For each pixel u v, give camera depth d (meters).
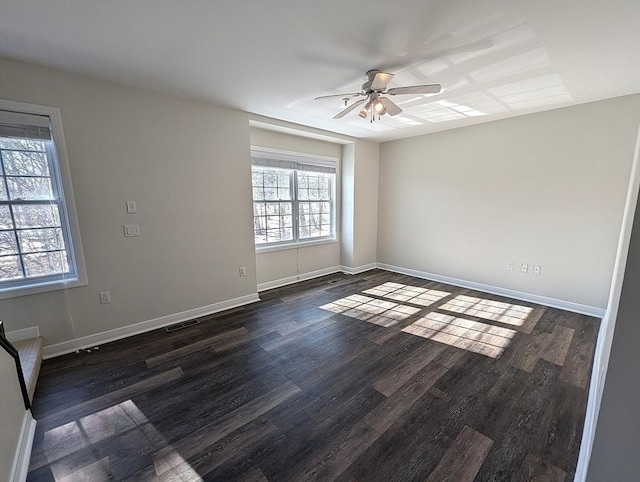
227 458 1.54
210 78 2.53
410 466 1.49
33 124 2.26
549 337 2.85
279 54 2.10
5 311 2.31
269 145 4.17
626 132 2.97
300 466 1.49
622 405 0.81
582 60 2.17
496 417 1.82
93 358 2.50
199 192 3.25
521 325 3.12
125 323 2.88
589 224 3.29
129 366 2.39
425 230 4.88
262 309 3.62
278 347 2.69
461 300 3.89
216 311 3.54
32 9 1.57
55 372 2.30
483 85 2.65
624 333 0.78
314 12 1.62
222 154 3.38
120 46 1.99
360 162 5.09
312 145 4.71
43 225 2.43
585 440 1.51
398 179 5.16
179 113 3.00
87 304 2.66
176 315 3.22
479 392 2.05
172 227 3.09
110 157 2.64
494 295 4.08
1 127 2.15
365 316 3.40
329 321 3.27
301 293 4.24
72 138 2.44
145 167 2.85
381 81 2.20
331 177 5.19
